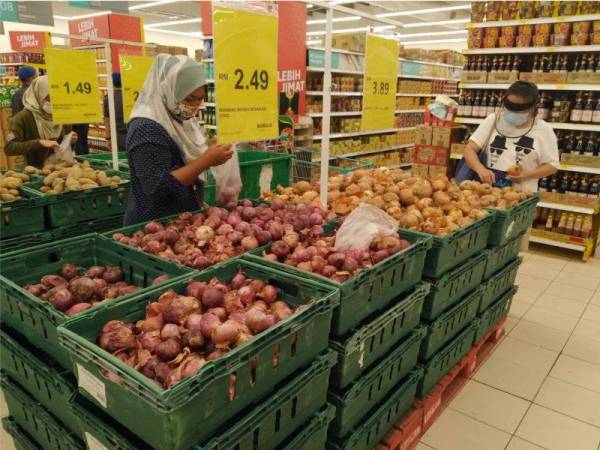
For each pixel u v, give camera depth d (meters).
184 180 2.03
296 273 1.50
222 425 1.11
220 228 1.90
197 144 2.30
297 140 5.43
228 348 1.12
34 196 2.76
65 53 3.26
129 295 1.27
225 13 1.66
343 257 1.63
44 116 3.93
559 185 4.89
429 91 9.65
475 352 2.71
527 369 2.84
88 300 1.40
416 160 5.57
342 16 14.06
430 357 2.20
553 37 4.58
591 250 4.98
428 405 2.21
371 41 2.20
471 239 2.32
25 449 1.65
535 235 5.05
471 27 5.03
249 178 3.42
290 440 1.30
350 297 1.45
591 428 2.34
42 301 1.28
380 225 1.79
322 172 2.32
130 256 1.66
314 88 6.73
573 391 2.63
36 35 9.31
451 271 2.19
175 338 1.14
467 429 2.30
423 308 2.10
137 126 2.02
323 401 1.41
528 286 4.13
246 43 1.75
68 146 3.77
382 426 1.88
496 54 5.10
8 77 9.08
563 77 4.48
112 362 0.98
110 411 1.05
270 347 1.13
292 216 2.05
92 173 3.15
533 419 2.39
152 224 1.89
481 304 2.68
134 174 2.12
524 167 3.37
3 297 1.43
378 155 8.59
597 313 3.62
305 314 1.22
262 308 1.34
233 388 1.05
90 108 3.47
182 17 15.70
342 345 1.45
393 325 1.75
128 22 7.79
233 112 1.76
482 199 2.73
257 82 1.83
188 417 0.95
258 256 1.67
